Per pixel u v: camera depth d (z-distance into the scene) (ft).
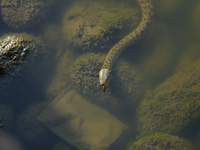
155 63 17.71
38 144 14.56
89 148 14.39
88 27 17.48
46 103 16.34
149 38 18.67
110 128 15.37
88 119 15.69
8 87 14.53
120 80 16.07
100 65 16.11
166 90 16.08
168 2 20.21
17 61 15.07
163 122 15.02
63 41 19.01
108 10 18.95
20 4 18.20
